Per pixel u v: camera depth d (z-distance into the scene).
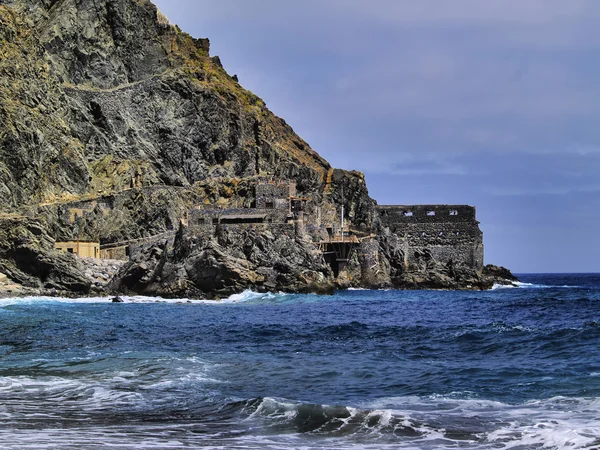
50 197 150.12
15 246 119.38
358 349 50.72
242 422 28.56
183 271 121.56
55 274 120.56
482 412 30.17
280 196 152.00
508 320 75.12
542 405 31.34
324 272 146.12
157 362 43.16
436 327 65.25
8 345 52.00
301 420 28.55
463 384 36.78
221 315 86.00
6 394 33.62
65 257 122.50
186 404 32.06
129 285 123.75
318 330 64.56
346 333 61.69
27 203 143.50
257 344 54.09
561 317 78.56
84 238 145.75
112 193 153.75
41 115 154.38
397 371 40.88
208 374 39.56
